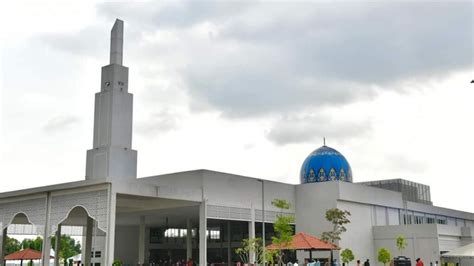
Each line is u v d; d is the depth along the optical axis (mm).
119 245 88000
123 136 62188
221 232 80625
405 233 70000
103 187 46938
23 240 127062
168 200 57188
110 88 62656
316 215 68938
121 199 55125
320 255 66062
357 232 70250
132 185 48125
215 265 75938
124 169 61312
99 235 84250
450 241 70812
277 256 57469
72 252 98625
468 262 70312
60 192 50906
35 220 53062
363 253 70375
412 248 68812
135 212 65625
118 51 64625
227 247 79000
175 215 69688
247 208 62281
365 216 72938
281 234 54094
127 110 63188
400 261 59531
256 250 58688
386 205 78000
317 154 78312
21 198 55375
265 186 66312
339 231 63156
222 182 59531
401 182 91625
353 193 70562
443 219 96875
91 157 61969
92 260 81000
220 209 58375
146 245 87375
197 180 57469
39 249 110062
